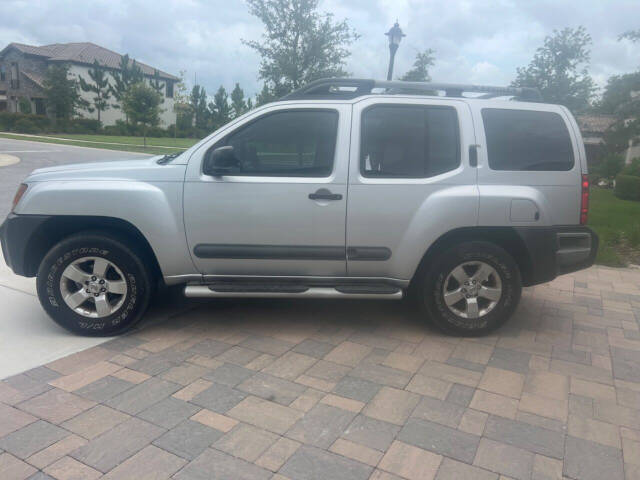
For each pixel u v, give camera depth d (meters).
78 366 3.52
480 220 3.96
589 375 3.62
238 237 3.96
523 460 2.65
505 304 4.13
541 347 4.08
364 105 4.00
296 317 4.56
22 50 52.78
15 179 13.92
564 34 19.00
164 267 4.01
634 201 16.72
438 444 2.76
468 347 4.03
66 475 2.43
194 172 3.89
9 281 5.27
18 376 3.35
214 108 64.31
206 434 2.78
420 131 4.01
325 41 17.88
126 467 2.50
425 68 18.61
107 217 3.96
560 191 4.07
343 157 3.92
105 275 3.99
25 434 2.73
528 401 3.23
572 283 5.98
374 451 2.68
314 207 3.91
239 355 3.76
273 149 3.98
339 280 4.11
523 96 4.26
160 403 3.07
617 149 21.86
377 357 3.79
